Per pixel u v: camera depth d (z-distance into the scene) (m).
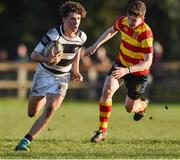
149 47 28.42
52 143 29.20
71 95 79.75
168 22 95.69
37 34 95.88
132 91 30.08
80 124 42.31
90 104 68.25
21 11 95.88
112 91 29.44
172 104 70.56
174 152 26.14
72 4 25.92
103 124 29.58
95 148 27.31
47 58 25.81
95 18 94.00
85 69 77.38
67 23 25.97
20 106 63.47
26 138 26.19
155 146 28.25
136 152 26.03
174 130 37.34
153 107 63.72
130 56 29.27
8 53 96.00
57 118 47.62
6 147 27.67
